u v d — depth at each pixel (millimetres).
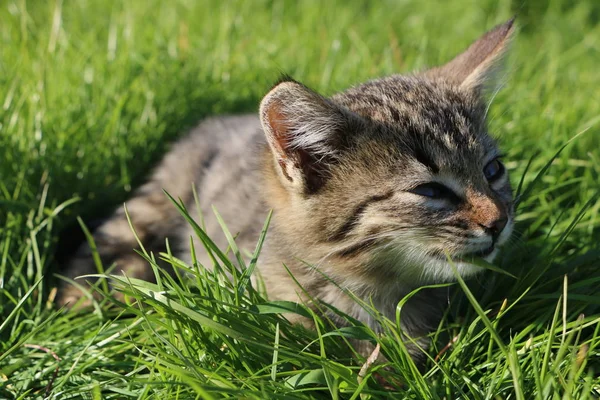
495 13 949
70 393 524
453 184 547
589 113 696
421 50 768
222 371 515
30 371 537
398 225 545
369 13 919
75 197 635
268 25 836
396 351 524
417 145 549
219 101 725
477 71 585
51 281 607
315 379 503
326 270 559
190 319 520
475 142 557
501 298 568
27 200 628
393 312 569
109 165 666
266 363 519
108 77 705
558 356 493
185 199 640
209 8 842
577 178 632
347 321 553
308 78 735
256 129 640
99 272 593
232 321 518
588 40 890
